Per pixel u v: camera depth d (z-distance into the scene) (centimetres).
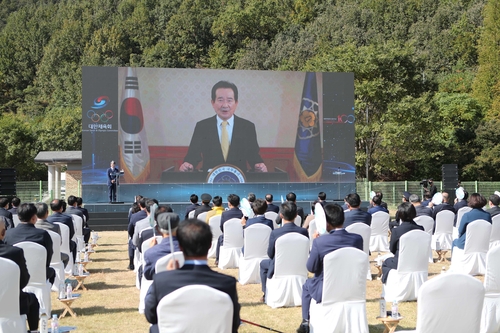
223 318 374
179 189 2061
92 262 1236
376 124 3194
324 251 598
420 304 457
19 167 4153
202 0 7256
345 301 588
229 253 1079
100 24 7812
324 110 2142
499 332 613
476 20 5597
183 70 2066
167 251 564
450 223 1227
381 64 3369
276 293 777
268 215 1184
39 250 680
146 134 2045
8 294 524
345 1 6456
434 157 3738
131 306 801
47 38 8038
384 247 1195
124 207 1956
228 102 2092
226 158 2091
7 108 6769
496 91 4219
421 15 6072
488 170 3647
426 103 3312
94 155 2011
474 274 936
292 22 6575
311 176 2134
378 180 3866
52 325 553
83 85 2006
